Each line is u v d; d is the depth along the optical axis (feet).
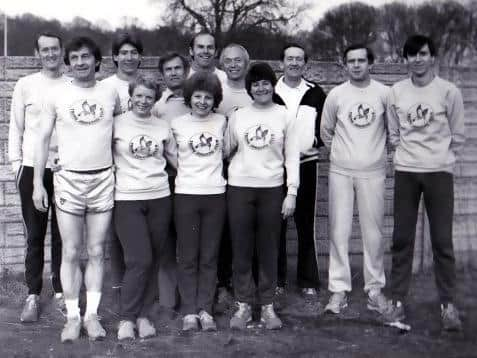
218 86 11.59
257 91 11.53
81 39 10.87
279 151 11.63
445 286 11.39
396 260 12.06
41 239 12.42
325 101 12.72
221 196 11.65
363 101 12.26
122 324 11.30
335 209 12.60
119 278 12.52
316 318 12.42
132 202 11.14
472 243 11.71
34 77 12.34
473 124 11.82
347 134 12.37
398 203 11.88
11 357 10.34
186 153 11.55
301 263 13.80
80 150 10.78
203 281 11.74
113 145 11.23
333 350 10.70
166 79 12.52
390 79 15.90
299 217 13.65
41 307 12.96
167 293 12.54
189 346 10.90
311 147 13.16
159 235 11.38
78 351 10.63
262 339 11.25
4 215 15.11
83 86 11.03
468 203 11.78
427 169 11.51
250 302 12.04
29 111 12.16
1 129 14.97
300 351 10.68
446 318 11.24
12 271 15.19
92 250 11.27
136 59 12.69
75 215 11.03
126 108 12.56
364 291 13.56
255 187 11.53
